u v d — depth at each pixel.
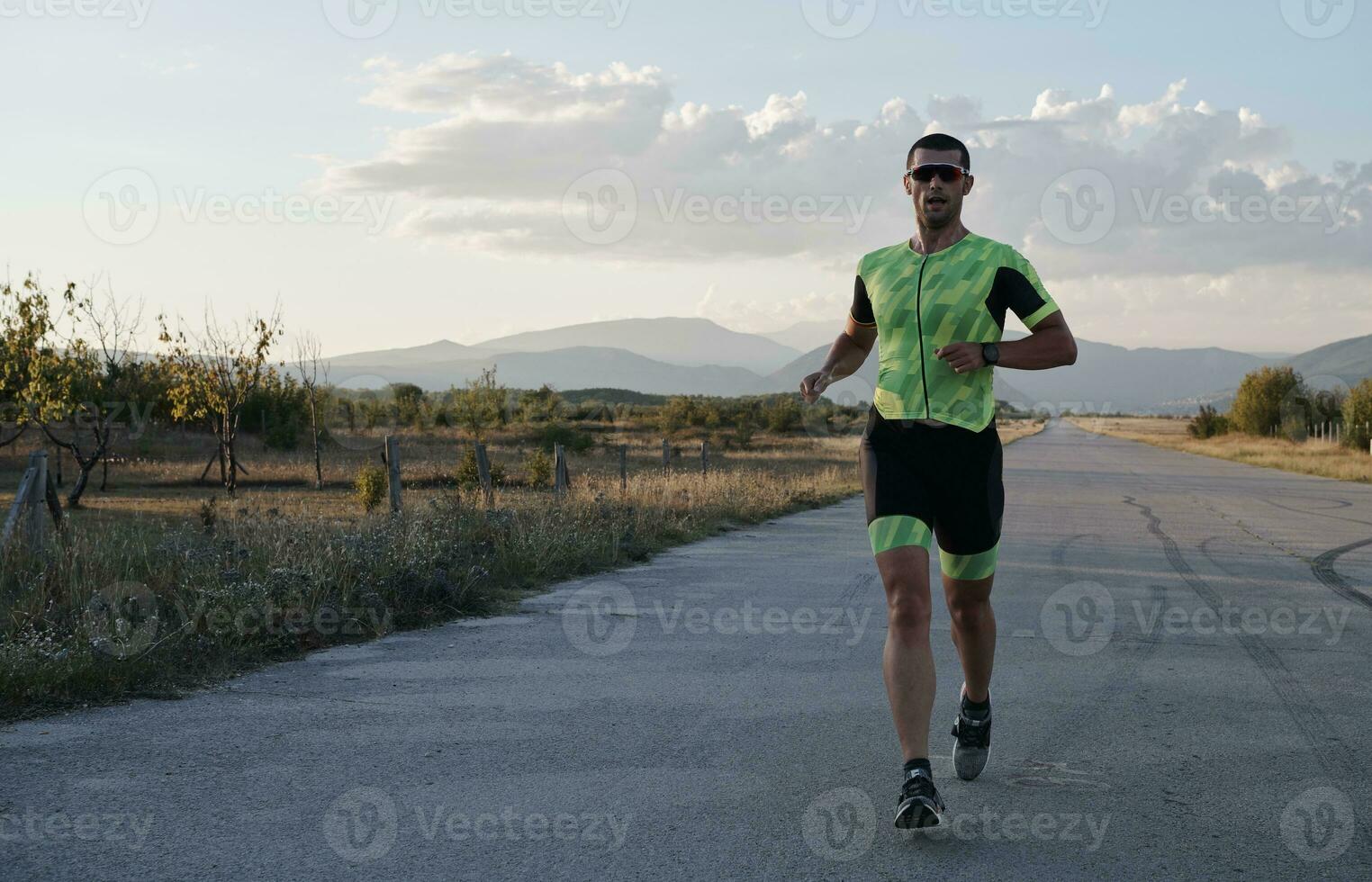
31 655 5.34
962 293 3.61
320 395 36.91
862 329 4.10
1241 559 12.27
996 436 3.71
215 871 3.14
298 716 4.93
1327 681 6.01
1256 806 3.89
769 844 3.43
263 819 3.58
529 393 64.94
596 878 3.15
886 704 5.30
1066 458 47.22
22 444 30.03
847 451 49.12
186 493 20.89
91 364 20.53
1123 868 3.29
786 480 25.11
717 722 4.93
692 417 65.31
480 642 6.80
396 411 52.03
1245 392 71.75
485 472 16.42
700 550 12.59
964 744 4.08
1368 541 14.47
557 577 9.91
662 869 3.22
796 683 5.74
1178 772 4.31
